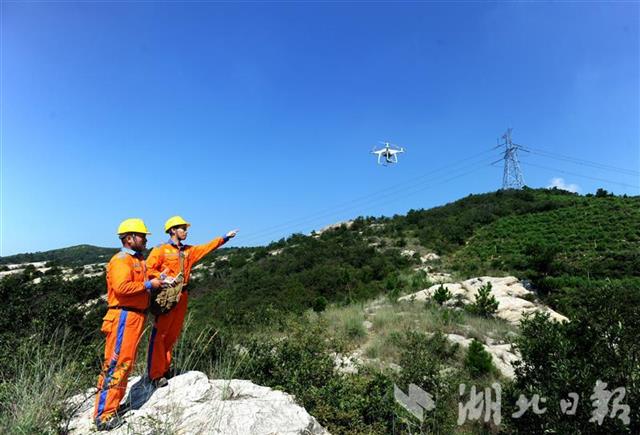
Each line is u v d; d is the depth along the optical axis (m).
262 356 6.37
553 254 23.36
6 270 24.67
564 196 50.16
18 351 4.56
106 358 3.77
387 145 32.62
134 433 3.37
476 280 19.50
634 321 4.75
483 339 11.70
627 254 24.83
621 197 44.94
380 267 28.47
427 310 14.68
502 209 45.34
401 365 7.85
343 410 5.24
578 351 4.86
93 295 8.29
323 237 48.34
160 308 4.25
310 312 15.30
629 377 4.30
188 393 4.19
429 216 48.81
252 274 34.25
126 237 4.02
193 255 4.82
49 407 3.66
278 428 3.79
